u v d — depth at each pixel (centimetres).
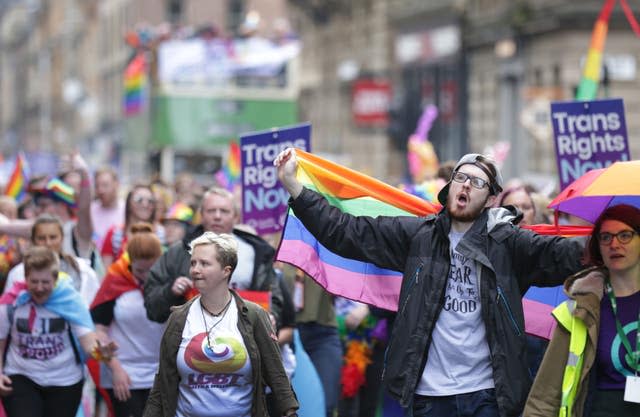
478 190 974
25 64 17225
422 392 977
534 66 5009
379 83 6056
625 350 928
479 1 5553
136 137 4150
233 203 1278
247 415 1047
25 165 2338
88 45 11719
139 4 8900
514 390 959
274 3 9144
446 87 5853
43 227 1377
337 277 1091
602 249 931
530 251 979
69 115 12688
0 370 1276
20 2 18600
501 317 964
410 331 973
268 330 1048
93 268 1595
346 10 7350
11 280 1315
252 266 1285
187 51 3797
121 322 1362
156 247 1336
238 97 3831
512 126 5175
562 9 4662
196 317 1038
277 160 1014
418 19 6172
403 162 6475
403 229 1000
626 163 952
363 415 1529
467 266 979
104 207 1981
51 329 1280
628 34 4569
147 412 1047
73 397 1310
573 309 940
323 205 1009
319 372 1487
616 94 4553
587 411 941
